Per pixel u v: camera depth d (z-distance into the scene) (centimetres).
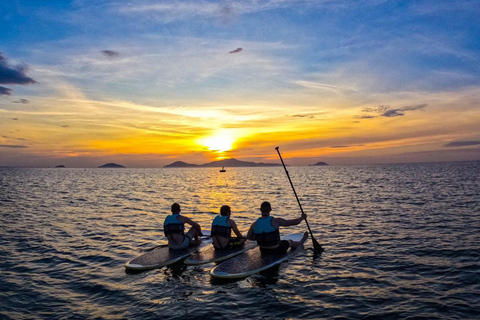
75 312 521
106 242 1009
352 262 765
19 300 569
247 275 686
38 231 1173
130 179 6744
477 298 546
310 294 584
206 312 516
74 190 3319
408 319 479
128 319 494
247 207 1869
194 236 907
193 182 5284
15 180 5741
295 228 1198
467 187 2716
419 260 761
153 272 721
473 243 889
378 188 2903
